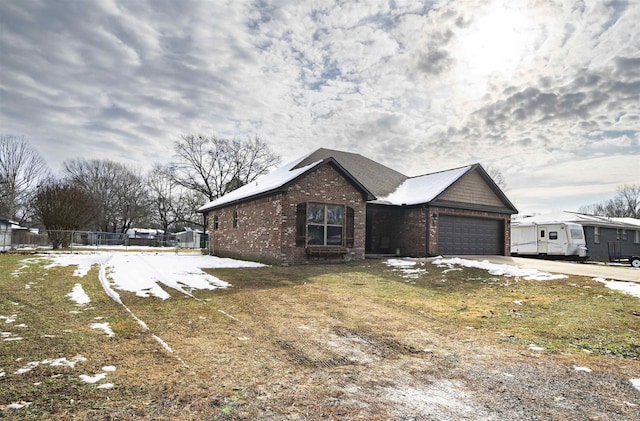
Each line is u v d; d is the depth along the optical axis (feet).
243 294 29.35
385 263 49.55
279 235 48.24
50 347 15.78
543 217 83.61
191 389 12.28
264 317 22.67
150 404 11.03
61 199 83.66
